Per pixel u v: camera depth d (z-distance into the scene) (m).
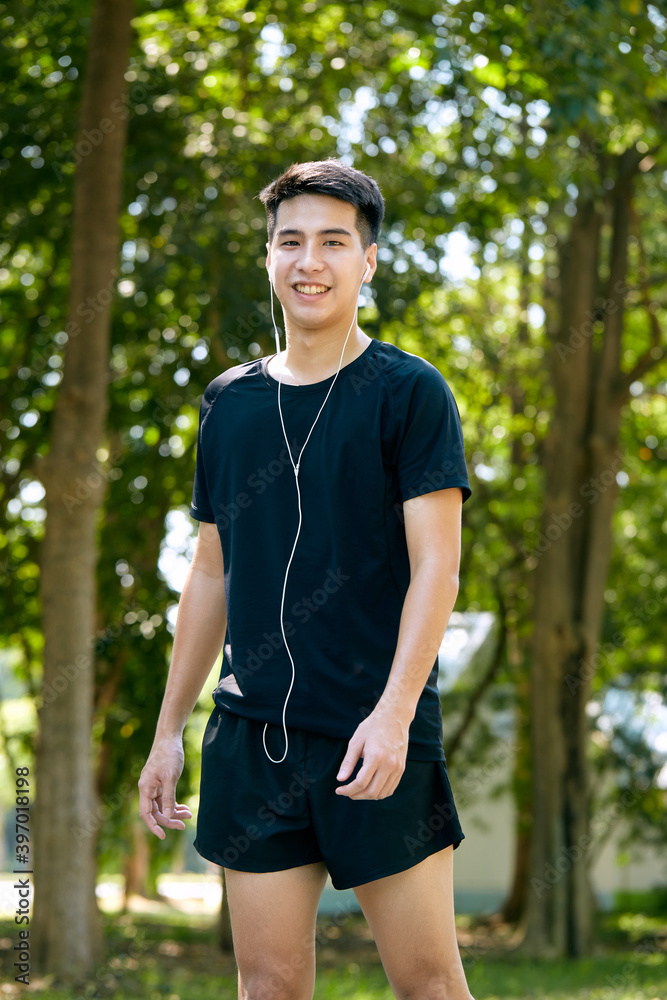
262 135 9.32
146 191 9.10
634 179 10.90
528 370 12.91
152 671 10.79
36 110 9.26
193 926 15.26
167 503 11.02
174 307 9.80
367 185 1.85
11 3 8.38
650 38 6.93
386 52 9.26
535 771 11.54
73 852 7.97
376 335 8.93
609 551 11.59
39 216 9.77
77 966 7.78
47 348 10.55
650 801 15.23
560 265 11.55
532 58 6.93
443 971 1.72
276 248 1.84
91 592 8.23
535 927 11.29
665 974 9.52
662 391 13.88
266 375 1.88
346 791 1.54
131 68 9.34
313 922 1.78
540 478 13.07
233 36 9.47
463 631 14.14
